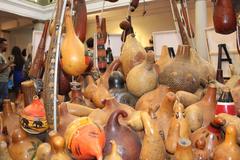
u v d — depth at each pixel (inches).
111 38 58.9
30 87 24.8
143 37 231.3
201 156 18.2
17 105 26.5
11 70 110.7
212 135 19.3
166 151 18.8
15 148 20.6
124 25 36.9
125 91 27.6
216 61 43.1
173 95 22.1
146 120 18.6
